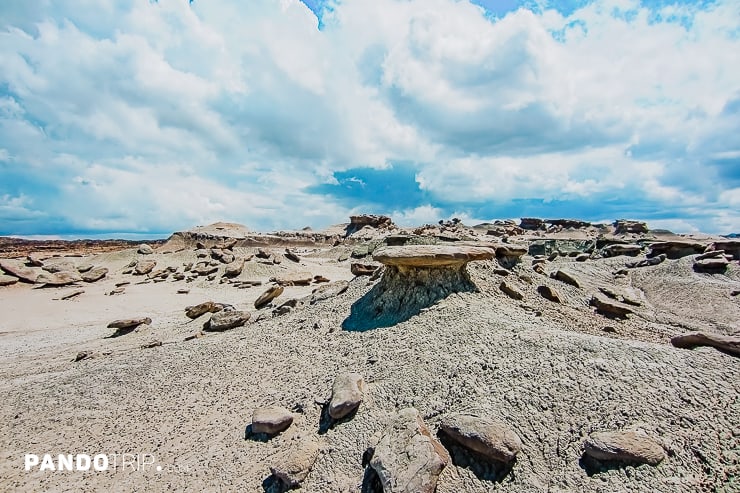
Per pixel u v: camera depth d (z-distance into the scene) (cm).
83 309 3005
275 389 1138
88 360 1662
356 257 5653
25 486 841
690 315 1872
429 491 629
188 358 1471
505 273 1883
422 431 731
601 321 1571
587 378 843
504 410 784
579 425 739
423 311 1381
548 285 1823
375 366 1102
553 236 7481
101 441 997
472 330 1165
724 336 976
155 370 1394
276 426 910
